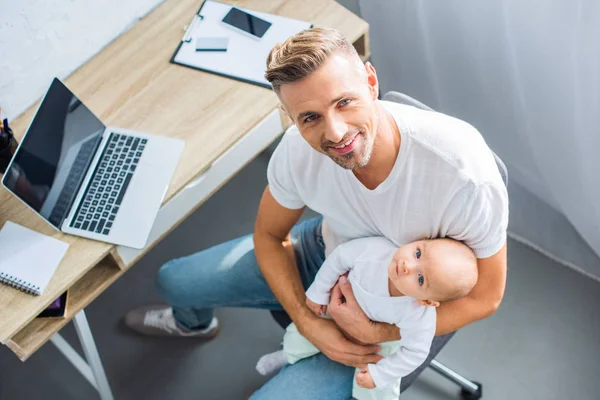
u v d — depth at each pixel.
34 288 1.35
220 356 1.95
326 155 1.09
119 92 1.59
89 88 1.61
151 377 1.93
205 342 1.97
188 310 1.75
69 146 1.44
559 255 2.01
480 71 1.83
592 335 1.88
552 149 1.79
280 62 0.97
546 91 1.69
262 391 1.36
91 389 1.91
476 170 1.09
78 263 1.39
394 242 1.27
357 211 1.24
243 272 1.50
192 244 2.14
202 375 1.92
